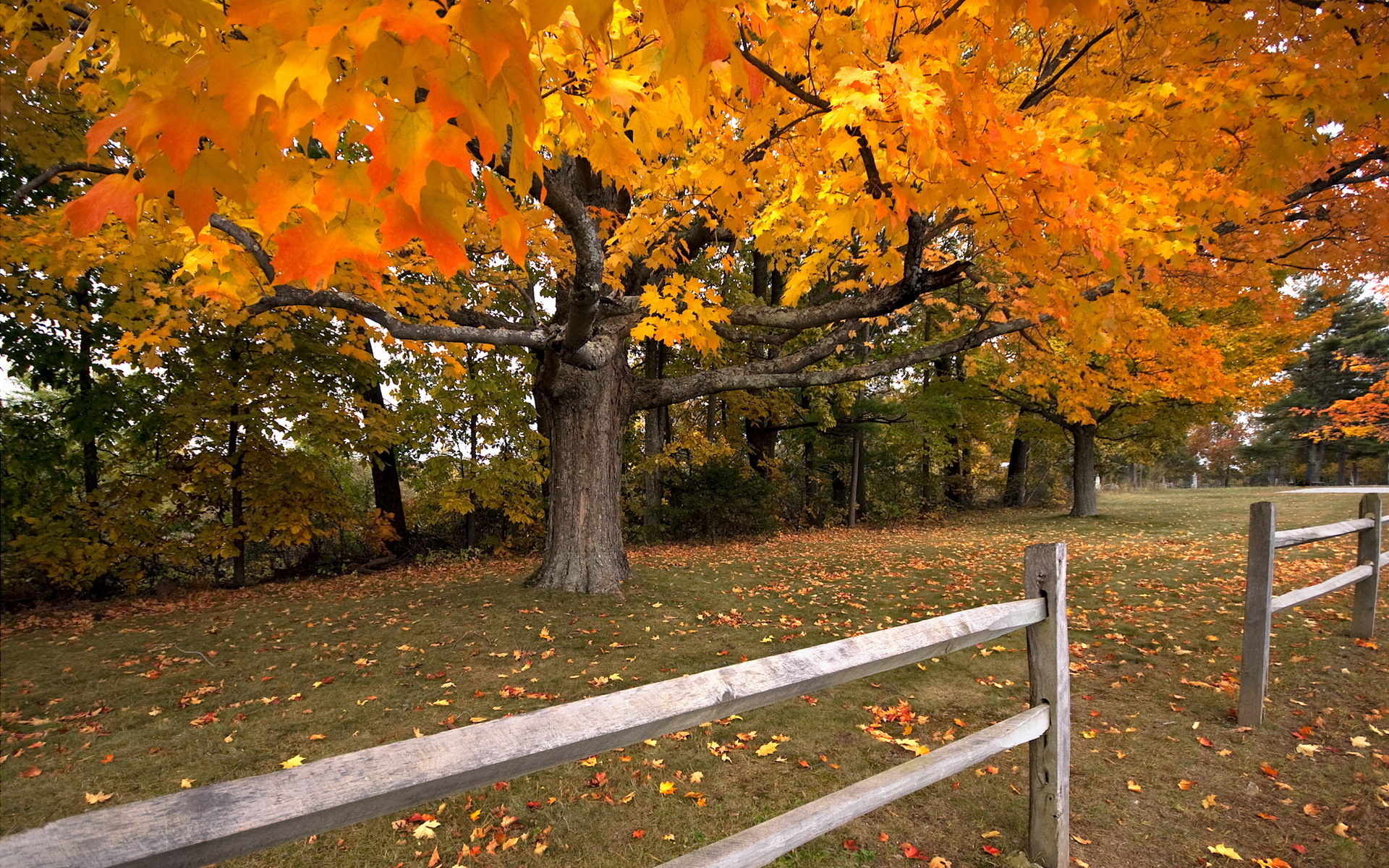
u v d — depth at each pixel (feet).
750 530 47.06
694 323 15.08
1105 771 9.93
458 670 15.38
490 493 39.47
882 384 68.03
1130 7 9.22
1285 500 60.18
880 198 8.14
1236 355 37.22
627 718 4.06
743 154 10.37
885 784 5.44
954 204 9.65
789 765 10.27
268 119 4.08
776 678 4.87
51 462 30.22
